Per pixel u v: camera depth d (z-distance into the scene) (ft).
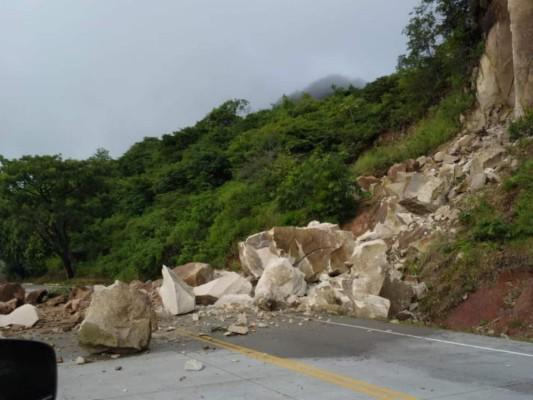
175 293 43.42
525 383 20.07
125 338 27.50
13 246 171.83
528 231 38.06
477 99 64.13
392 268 46.88
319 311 41.32
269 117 163.43
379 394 19.03
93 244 147.13
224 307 44.68
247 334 32.63
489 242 39.99
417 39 78.07
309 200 68.90
